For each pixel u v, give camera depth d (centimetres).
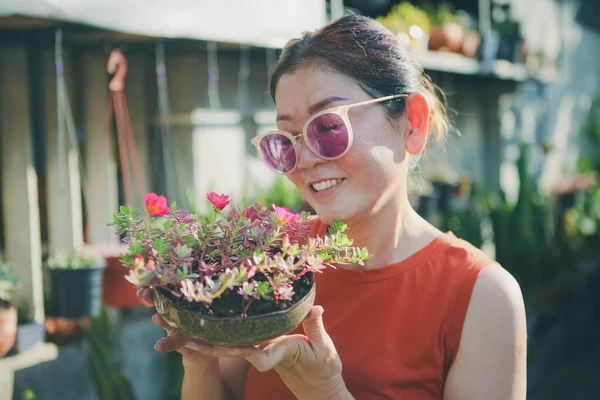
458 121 703
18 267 352
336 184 143
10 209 351
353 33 144
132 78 411
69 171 369
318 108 141
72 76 385
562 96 1029
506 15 730
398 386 143
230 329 114
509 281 142
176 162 427
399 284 148
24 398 295
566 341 707
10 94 345
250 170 468
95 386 299
